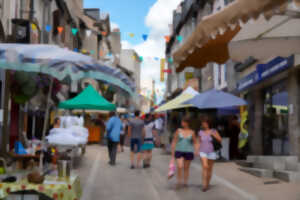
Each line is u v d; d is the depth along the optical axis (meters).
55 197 5.62
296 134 11.03
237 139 14.77
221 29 4.87
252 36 7.06
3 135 10.11
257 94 14.81
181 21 31.81
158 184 8.63
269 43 7.22
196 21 27.02
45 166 8.47
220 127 16.20
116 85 6.33
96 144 24.53
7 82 10.16
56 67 5.38
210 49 7.10
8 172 7.02
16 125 11.58
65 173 6.48
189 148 8.11
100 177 9.52
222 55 7.25
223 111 16.28
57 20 21.23
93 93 18.36
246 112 14.87
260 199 6.83
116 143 12.32
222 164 12.67
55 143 9.14
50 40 20.44
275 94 13.18
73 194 5.84
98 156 15.29
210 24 5.06
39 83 8.70
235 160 13.93
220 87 20.83
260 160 10.75
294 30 7.01
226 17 4.77
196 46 5.49
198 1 25.20
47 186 5.64
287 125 11.83
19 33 11.53
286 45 7.12
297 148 10.96
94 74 5.84
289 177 8.74
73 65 5.52
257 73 13.64
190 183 8.78
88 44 36.97
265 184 8.55
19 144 9.13
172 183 8.79
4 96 10.10
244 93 16.66
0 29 10.34
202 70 25.62
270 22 6.91
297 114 11.07
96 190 7.73
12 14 11.98
